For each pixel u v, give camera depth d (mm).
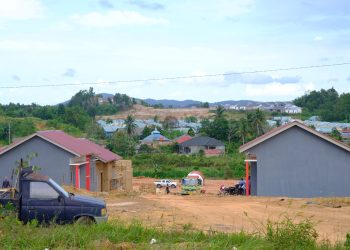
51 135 36656
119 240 11633
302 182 32844
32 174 14492
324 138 32594
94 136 102250
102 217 14125
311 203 25547
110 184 44344
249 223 18609
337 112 151625
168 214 20859
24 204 13930
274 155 33094
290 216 20531
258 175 33188
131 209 22453
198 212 22016
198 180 50938
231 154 91812
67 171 34844
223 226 17531
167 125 153000
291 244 11203
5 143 77875
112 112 197375
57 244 10898
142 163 81375
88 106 192500
